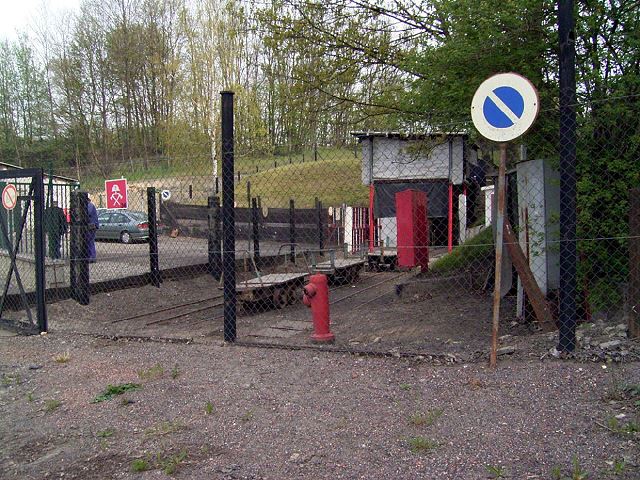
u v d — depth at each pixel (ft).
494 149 32.45
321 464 13.14
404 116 33.50
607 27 21.62
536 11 22.20
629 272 18.76
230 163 23.31
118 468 13.64
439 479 12.14
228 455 13.89
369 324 28.76
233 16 39.88
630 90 20.43
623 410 14.21
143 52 138.31
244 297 34.78
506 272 27.35
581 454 12.59
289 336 26.89
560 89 18.02
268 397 17.24
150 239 42.04
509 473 12.10
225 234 23.27
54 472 13.67
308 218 76.54
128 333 26.86
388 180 53.62
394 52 37.19
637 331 18.19
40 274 27.53
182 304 38.11
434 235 61.82
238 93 62.23
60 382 20.16
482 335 23.62
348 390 17.31
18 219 29.76
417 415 15.14
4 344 25.81
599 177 20.34
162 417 16.43
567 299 17.83
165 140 109.19
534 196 23.58
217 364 20.74
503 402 15.44
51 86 134.92
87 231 35.19
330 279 48.85
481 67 24.93
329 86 38.68
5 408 18.06
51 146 131.54
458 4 24.86
